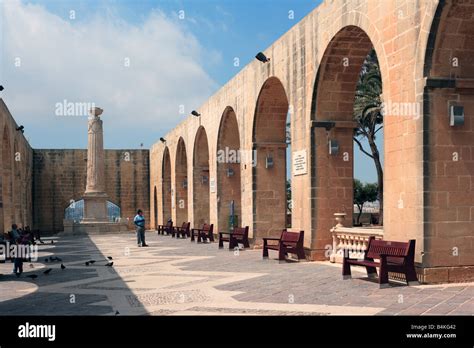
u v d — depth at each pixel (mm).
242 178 23562
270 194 21953
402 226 11680
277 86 20797
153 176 50594
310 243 16234
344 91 16266
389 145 12188
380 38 12570
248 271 14391
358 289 10742
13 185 31672
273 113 21906
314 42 16203
